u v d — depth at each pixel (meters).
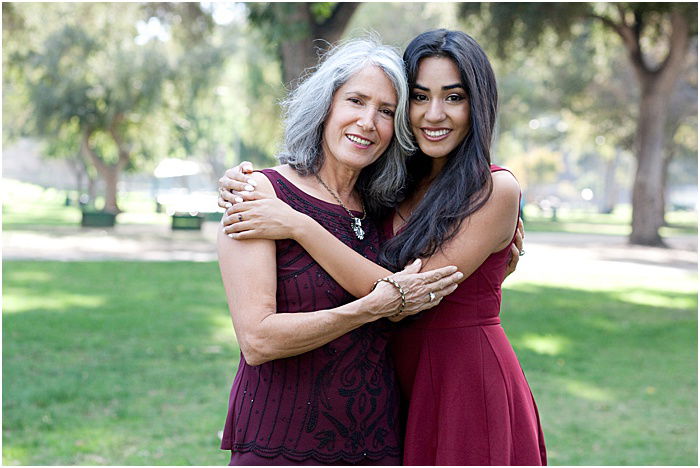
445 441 2.66
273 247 2.49
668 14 22.05
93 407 6.22
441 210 2.63
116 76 27.59
